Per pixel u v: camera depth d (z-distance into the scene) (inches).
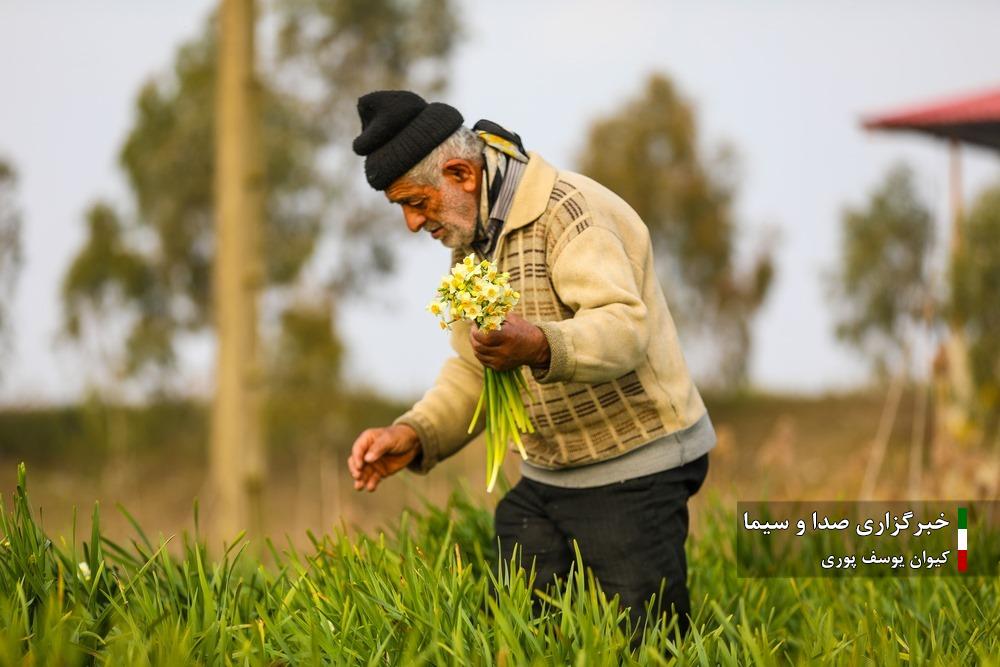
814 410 1279.5
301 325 1309.1
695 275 1446.9
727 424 1267.2
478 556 303.9
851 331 1178.0
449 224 255.3
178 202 1338.6
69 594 242.2
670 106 1439.5
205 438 1268.5
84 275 1213.1
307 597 247.1
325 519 540.7
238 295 484.1
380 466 282.2
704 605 267.6
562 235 247.8
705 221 1424.7
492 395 251.0
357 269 1397.6
